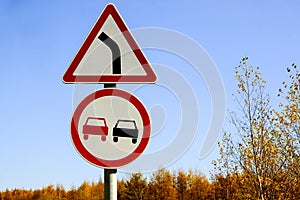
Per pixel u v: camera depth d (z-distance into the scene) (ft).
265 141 55.36
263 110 56.13
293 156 54.49
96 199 225.15
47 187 285.02
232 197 62.08
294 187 53.83
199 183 139.23
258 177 54.44
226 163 57.72
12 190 318.86
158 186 124.77
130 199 124.26
